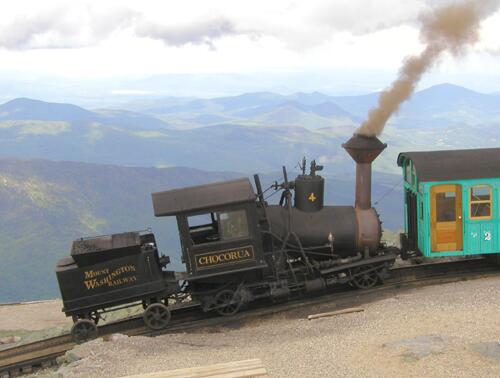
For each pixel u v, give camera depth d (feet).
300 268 49.90
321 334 40.09
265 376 30.63
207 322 47.96
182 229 46.44
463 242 51.16
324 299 50.19
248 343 40.70
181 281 49.78
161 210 46.11
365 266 51.37
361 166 50.49
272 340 40.75
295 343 37.86
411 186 54.34
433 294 45.91
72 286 46.52
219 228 46.78
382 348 33.01
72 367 38.24
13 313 106.63
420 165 51.11
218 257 46.91
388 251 52.37
